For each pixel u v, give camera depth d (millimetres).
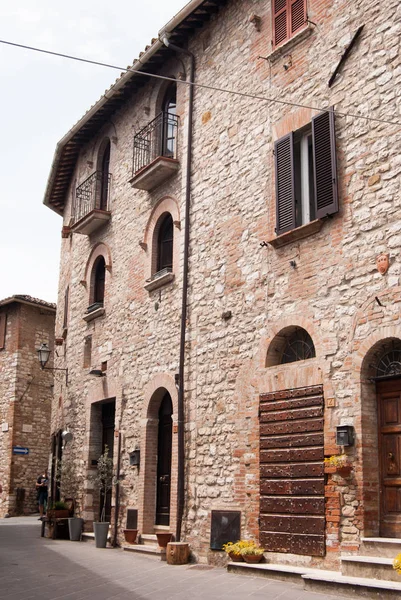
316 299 11055
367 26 11031
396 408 9938
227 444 12453
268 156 12617
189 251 14359
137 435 15484
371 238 10328
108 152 19625
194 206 14445
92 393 18109
